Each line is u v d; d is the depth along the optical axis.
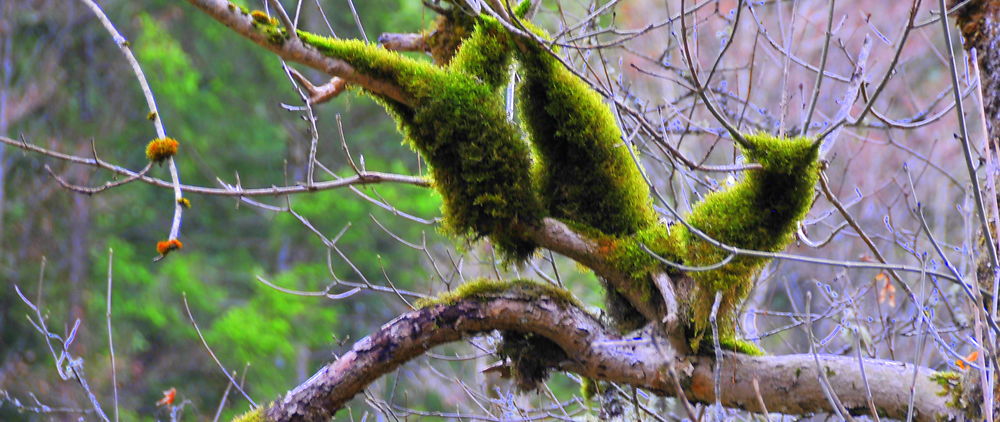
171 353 14.43
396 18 15.17
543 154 4.54
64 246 14.57
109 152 15.95
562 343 4.43
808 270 10.46
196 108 16.39
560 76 4.37
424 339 4.41
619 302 4.61
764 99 9.52
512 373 4.66
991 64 3.96
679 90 9.34
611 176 4.45
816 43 12.81
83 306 14.09
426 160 4.41
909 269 3.21
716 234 4.18
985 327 3.40
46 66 15.59
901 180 11.09
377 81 4.20
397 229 14.73
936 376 3.97
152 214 16.28
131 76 16.14
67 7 16.31
